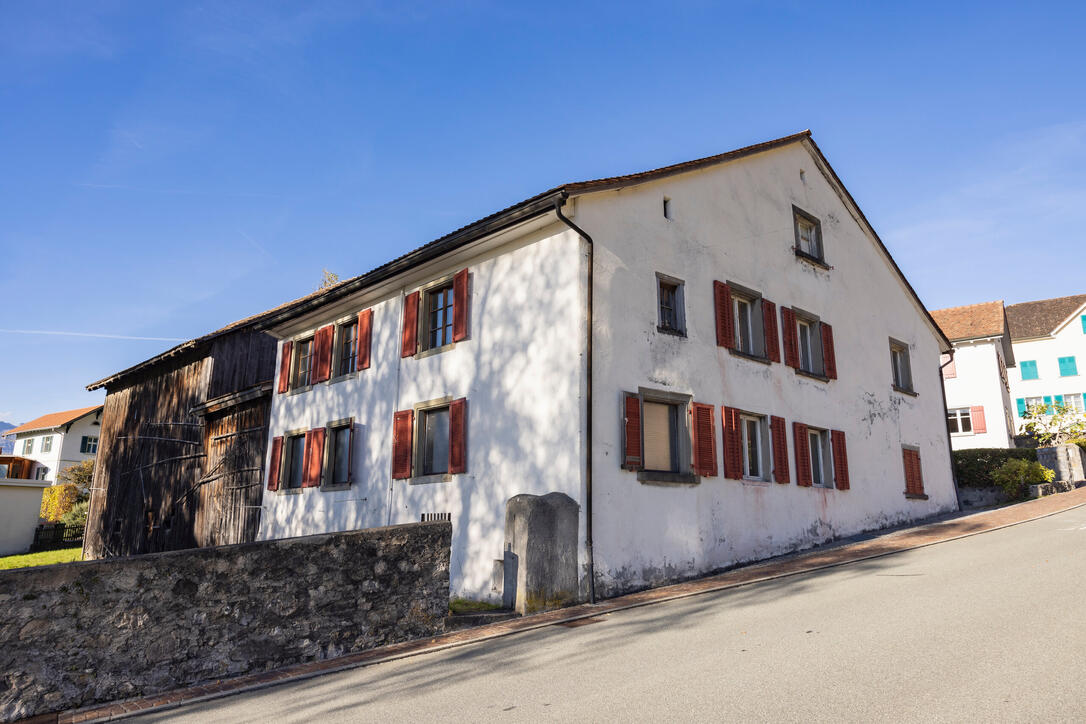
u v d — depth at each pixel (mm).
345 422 15023
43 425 54062
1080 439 25016
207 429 19938
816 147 17000
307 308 16250
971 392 29906
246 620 6902
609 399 10734
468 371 12438
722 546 11844
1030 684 4504
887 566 10023
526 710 4875
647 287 11789
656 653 6223
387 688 5941
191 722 5363
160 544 20656
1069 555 9430
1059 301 44562
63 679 5809
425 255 12945
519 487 11055
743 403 13031
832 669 5164
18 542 29516
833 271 16719
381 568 8016
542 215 11031
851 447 15617
